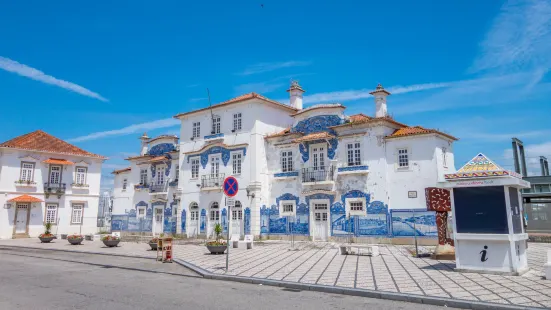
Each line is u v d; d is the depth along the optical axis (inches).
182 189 1311.5
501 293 350.3
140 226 1471.5
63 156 1572.3
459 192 482.0
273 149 1154.7
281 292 386.0
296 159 1096.2
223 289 402.0
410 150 906.1
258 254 727.7
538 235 932.0
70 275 504.1
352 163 987.9
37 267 590.6
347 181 986.1
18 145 1464.1
